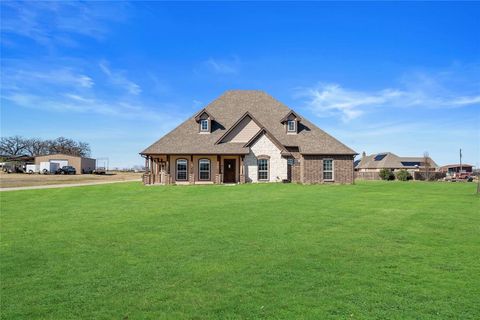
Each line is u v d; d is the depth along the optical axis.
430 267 8.42
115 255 9.57
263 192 25.62
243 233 12.05
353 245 10.45
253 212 16.42
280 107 42.28
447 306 6.34
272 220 14.41
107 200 22.03
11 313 6.23
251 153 37.31
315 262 8.84
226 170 38.12
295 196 22.97
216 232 12.23
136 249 10.15
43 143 118.12
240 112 41.41
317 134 39.28
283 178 37.31
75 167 88.75
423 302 6.51
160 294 6.93
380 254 9.52
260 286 7.30
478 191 25.52
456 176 61.38
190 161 37.09
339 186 31.64
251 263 8.79
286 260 9.01
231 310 6.24
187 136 38.56
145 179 36.25
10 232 12.66
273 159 37.38
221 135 38.56
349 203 19.48
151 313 6.16
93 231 12.67
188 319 5.94
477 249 9.98
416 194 24.52
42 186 36.38
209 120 38.94
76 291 7.14
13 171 86.88
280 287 7.23
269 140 37.47
